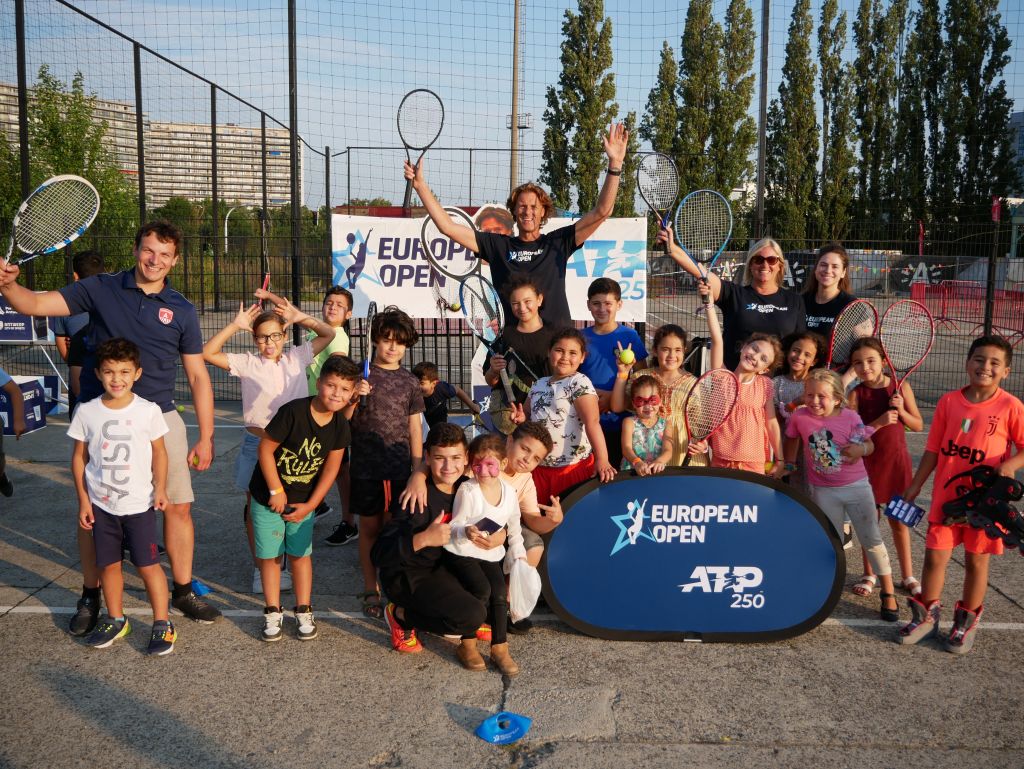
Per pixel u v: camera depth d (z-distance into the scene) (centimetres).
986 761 326
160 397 437
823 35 3809
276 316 522
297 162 1034
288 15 1009
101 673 395
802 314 563
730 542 443
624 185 3186
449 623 390
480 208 973
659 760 325
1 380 599
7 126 2275
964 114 3538
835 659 415
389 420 465
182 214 2928
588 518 443
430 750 331
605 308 510
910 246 2998
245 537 602
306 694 376
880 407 497
